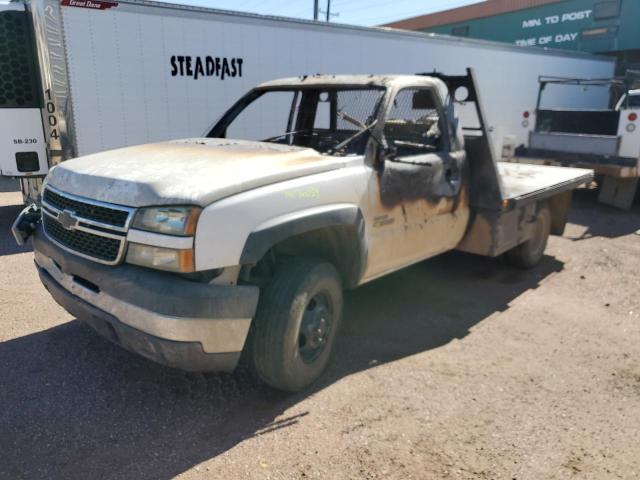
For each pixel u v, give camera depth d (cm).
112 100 728
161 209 272
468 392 349
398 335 434
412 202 415
